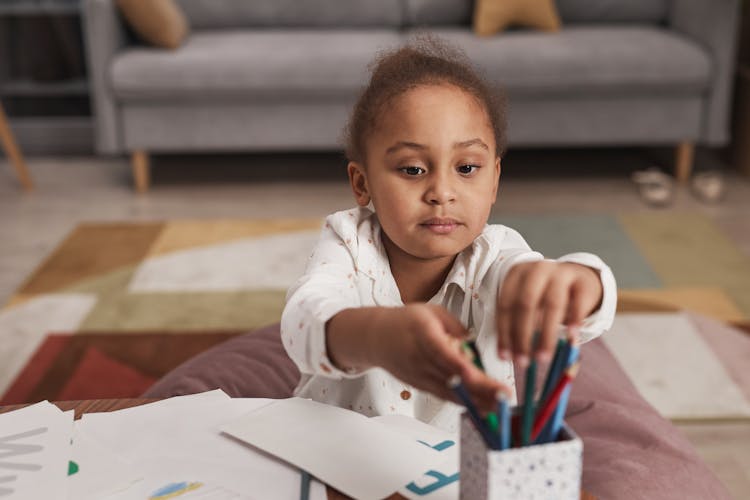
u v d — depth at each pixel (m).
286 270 2.46
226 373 1.32
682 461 1.12
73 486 0.67
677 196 3.04
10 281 2.42
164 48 3.08
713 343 2.00
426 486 0.66
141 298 2.29
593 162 3.43
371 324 0.64
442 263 0.90
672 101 3.04
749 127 3.19
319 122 3.04
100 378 1.88
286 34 3.32
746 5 3.42
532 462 0.53
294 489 0.66
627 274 2.41
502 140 0.90
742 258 2.52
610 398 1.29
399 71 0.84
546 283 0.62
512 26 3.31
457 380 0.52
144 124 3.05
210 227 2.81
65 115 3.62
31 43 3.55
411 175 0.81
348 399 0.91
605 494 1.05
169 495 0.66
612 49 2.98
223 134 3.06
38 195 3.15
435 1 3.41
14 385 1.86
